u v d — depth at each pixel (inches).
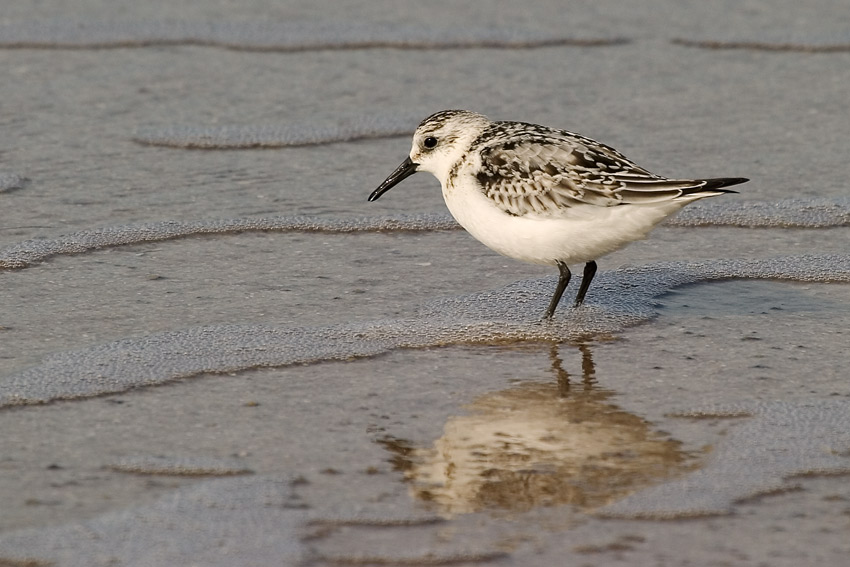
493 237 455.5
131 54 788.0
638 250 533.6
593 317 466.0
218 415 385.7
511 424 384.2
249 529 322.0
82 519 325.7
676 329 456.8
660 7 885.2
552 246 443.8
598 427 382.0
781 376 415.5
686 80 752.3
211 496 338.0
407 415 389.1
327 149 651.5
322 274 503.8
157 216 559.2
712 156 633.6
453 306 474.3
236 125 679.7
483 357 432.8
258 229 548.1
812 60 784.3
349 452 364.5
